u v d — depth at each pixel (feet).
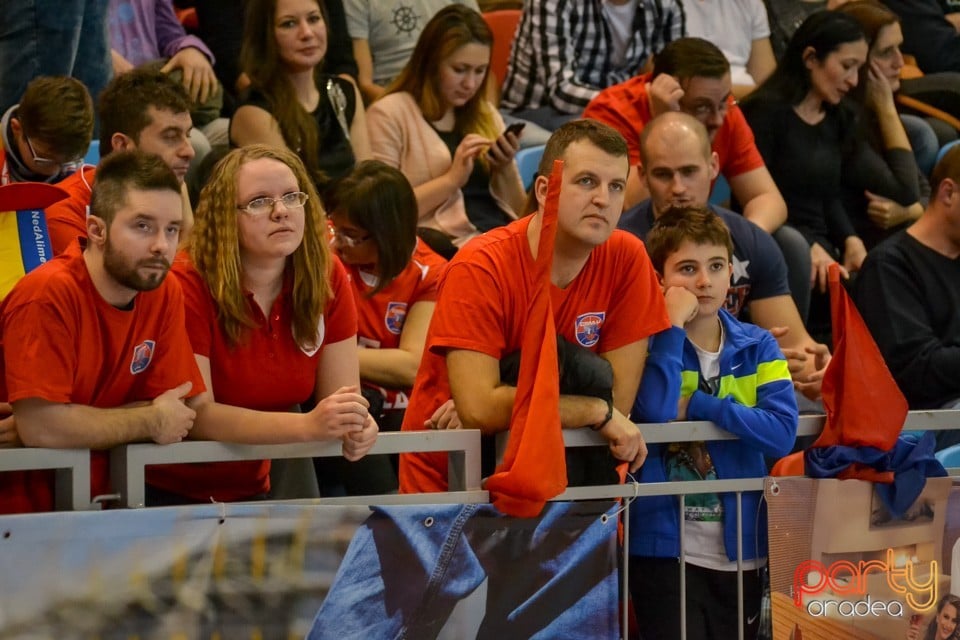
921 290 55.01
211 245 34.78
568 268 36.55
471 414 35.40
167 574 30.04
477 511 33.37
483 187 61.16
